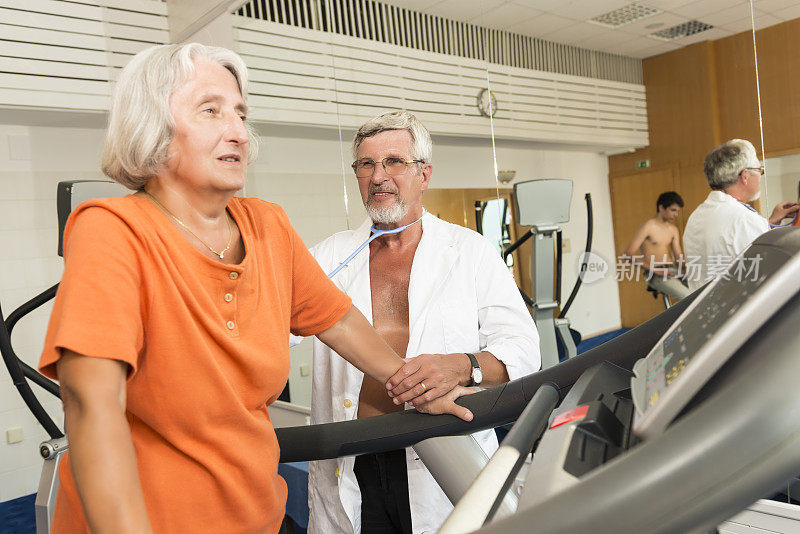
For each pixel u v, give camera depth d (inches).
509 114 96.8
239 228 32.7
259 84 145.6
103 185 104.1
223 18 153.7
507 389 36.9
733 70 70.9
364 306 57.8
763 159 69.6
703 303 20.6
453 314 55.3
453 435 38.4
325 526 56.6
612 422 20.9
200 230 30.7
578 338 88.3
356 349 40.5
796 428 12.7
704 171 74.4
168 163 29.5
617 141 82.4
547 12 89.5
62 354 23.8
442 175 109.0
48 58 154.9
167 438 28.7
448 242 57.9
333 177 132.7
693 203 75.4
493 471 21.1
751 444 12.6
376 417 41.6
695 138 75.2
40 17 154.0
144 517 22.6
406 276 58.3
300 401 144.5
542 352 93.4
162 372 27.7
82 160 189.3
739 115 71.1
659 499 12.4
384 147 56.2
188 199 30.2
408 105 114.2
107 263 25.2
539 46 91.6
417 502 51.0
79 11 159.3
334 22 128.0
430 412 39.4
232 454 29.5
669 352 20.2
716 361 15.6
